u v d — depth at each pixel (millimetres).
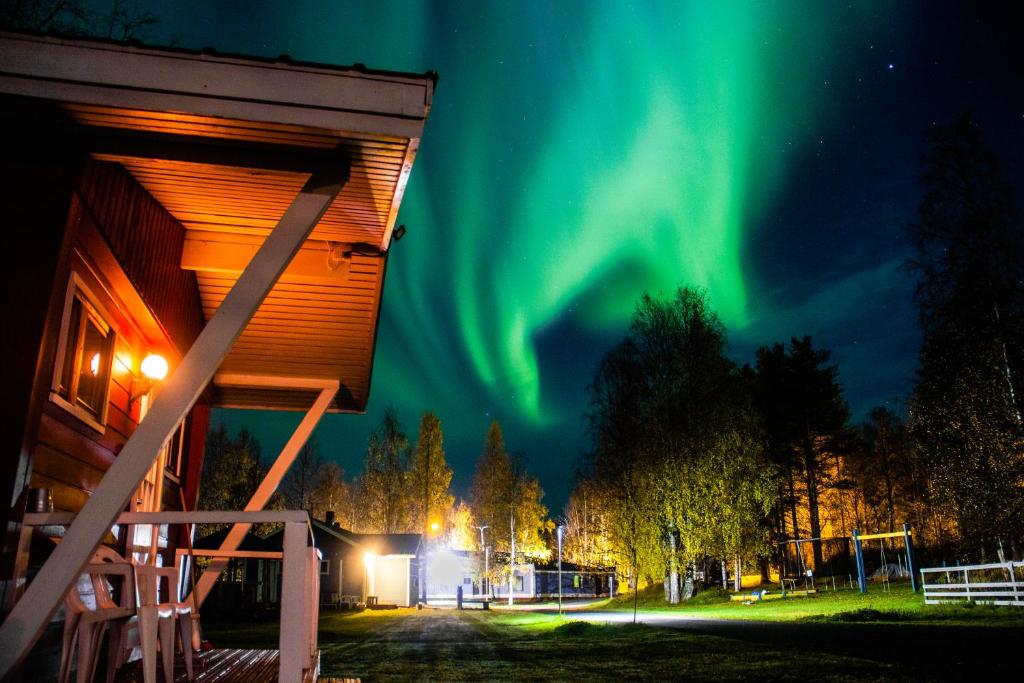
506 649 15156
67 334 4699
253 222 6160
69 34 3744
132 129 4023
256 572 39031
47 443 4508
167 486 8469
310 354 8945
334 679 5832
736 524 29859
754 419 31922
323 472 69750
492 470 56625
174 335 7020
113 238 4770
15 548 3572
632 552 31875
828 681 9086
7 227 3873
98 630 3809
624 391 33000
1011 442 20016
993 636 13734
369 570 44719
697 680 9812
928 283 21375
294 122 3926
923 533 37281
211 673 4844
